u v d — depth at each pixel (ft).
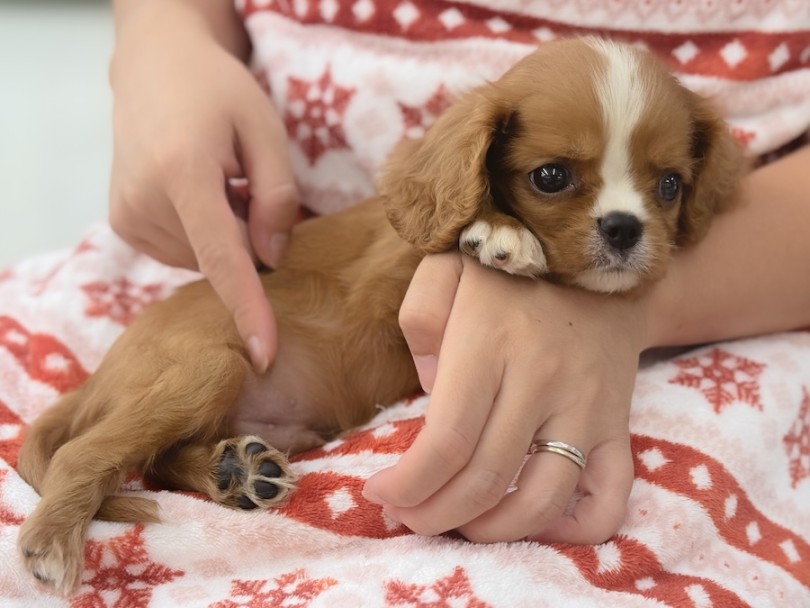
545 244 1.42
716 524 1.37
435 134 1.48
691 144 1.52
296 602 1.25
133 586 1.32
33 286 1.92
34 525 1.34
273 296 1.65
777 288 1.60
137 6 1.93
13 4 3.99
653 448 1.42
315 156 1.94
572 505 1.34
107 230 1.96
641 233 1.40
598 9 1.81
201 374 1.51
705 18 1.78
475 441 1.25
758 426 1.47
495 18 1.86
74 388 1.68
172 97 1.63
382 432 1.45
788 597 1.34
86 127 3.42
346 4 1.90
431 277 1.39
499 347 1.30
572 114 1.41
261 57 1.97
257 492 1.38
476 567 1.26
